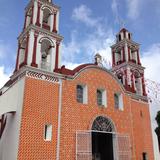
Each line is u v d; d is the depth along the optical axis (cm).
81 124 2716
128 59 3812
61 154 2444
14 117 2450
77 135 2619
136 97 3544
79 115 2742
